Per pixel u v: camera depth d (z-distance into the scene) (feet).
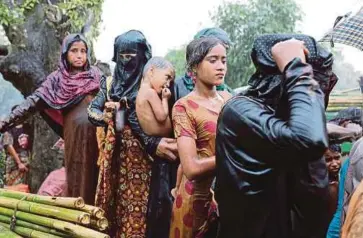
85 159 18.06
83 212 13.17
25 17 30.53
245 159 8.97
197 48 11.25
